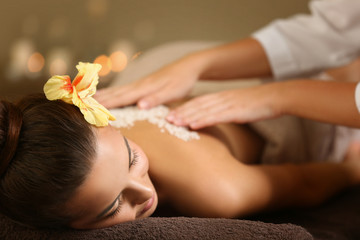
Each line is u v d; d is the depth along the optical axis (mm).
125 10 2195
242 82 1363
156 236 663
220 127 1080
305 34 1157
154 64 1406
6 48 2324
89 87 700
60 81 682
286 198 963
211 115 975
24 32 2277
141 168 743
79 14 2230
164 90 1042
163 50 1478
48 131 641
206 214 866
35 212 653
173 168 888
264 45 1153
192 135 957
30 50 2273
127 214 725
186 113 989
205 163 891
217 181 863
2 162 631
